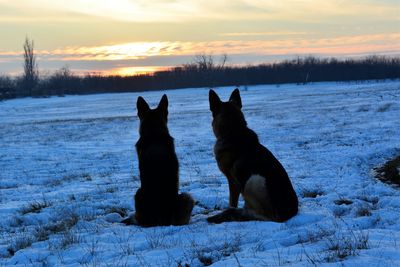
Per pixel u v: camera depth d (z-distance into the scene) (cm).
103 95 10512
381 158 1412
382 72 13225
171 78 14062
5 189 1247
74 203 946
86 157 1881
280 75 13712
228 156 708
